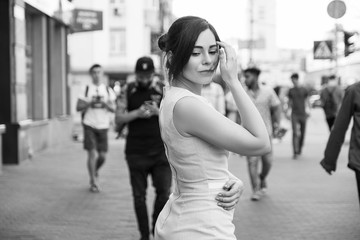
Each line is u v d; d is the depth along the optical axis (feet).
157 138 18.81
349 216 24.30
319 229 22.02
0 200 27.50
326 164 17.01
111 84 124.47
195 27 8.15
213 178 8.13
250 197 28.78
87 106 30.37
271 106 28.71
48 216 24.11
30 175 35.50
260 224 22.80
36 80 51.13
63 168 38.91
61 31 58.70
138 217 19.03
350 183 33.37
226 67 8.17
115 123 19.40
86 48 128.16
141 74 19.11
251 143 7.91
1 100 39.60
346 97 16.57
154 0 107.65
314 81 187.11
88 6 126.00
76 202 27.20
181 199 8.29
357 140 16.37
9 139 39.81
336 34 60.34
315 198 28.50
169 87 8.57
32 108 50.93
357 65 114.93
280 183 33.30
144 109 18.42
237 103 8.13
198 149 8.05
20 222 22.99
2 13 39.78
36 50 51.01
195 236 8.04
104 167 40.29
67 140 59.62
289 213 24.88
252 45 89.81
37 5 47.47
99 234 21.21
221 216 8.08
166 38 8.54
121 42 129.08
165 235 8.34
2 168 38.34
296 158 46.70
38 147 48.55
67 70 61.21
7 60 39.63
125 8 127.95
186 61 8.18
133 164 18.93
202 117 7.89
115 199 28.04
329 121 50.06
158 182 18.76
